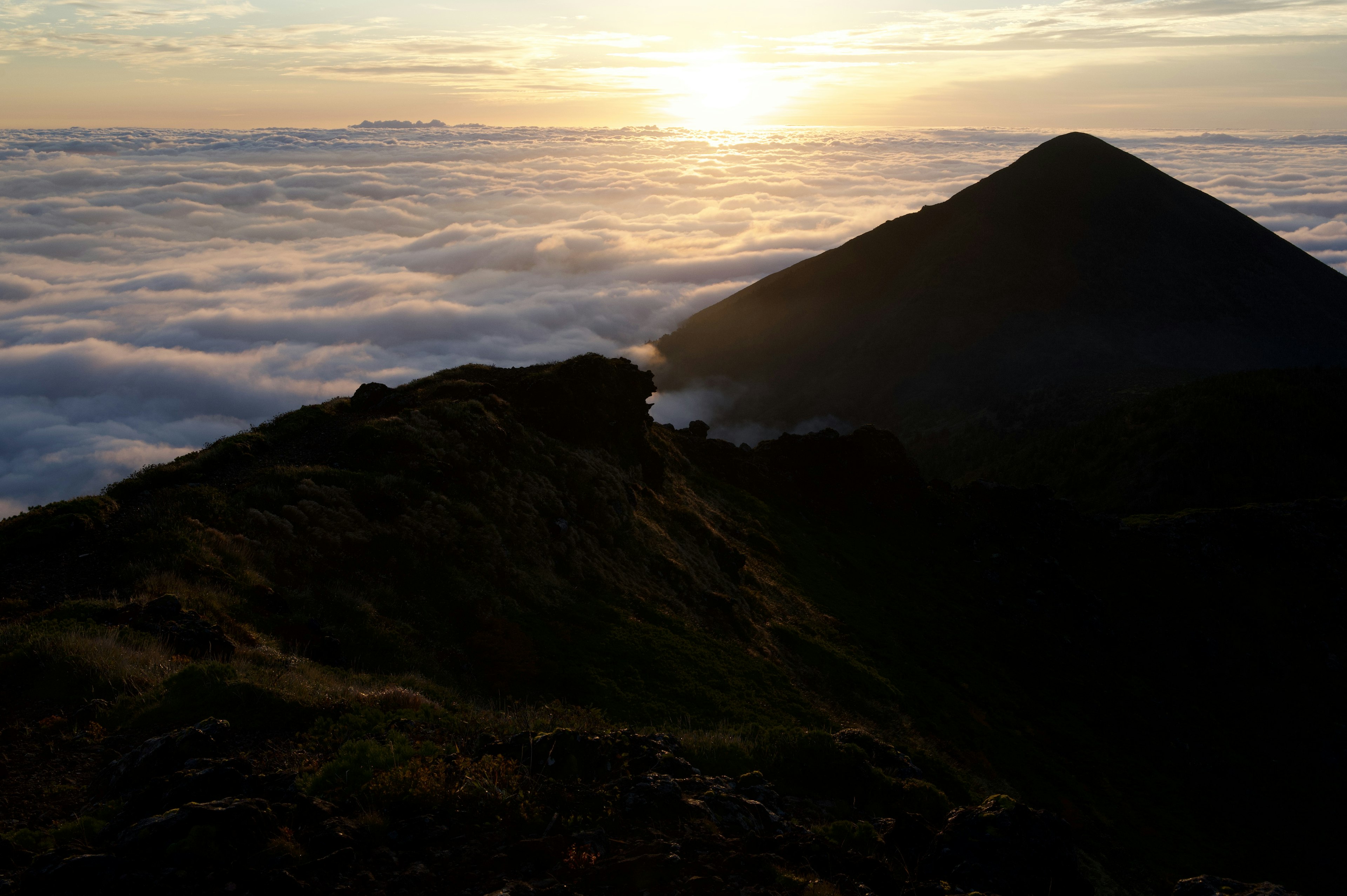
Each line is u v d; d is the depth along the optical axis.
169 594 19.19
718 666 28.66
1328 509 62.03
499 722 14.98
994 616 48.28
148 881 8.29
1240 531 59.44
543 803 10.72
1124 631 51.19
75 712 13.50
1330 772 43.91
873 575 48.53
